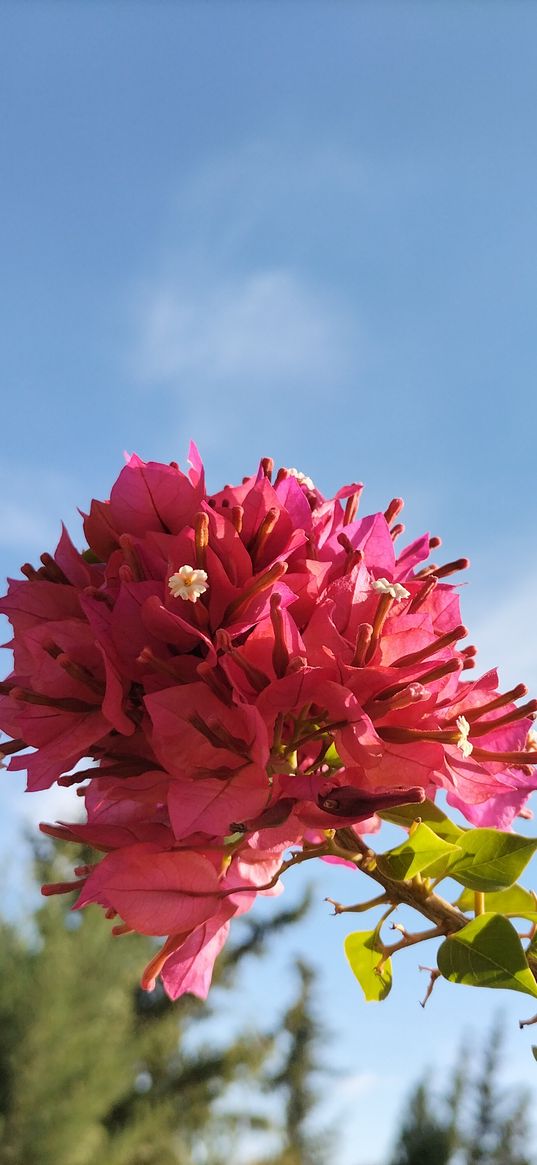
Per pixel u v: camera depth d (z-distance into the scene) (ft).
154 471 0.84
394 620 0.78
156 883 0.72
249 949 8.28
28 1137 5.67
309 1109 9.05
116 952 6.52
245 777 0.71
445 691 0.80
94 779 0.83
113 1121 7.15
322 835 0.89
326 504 0.87
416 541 0.91
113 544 0.87
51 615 0.84
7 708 0.85
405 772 0.73
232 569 0.79
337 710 0.72
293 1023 9.36
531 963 0.82
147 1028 7.55
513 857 0.82
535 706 0.79
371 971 0.89
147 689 0.77
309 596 0.78
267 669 0.75
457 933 0.78
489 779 0.75
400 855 0.78
